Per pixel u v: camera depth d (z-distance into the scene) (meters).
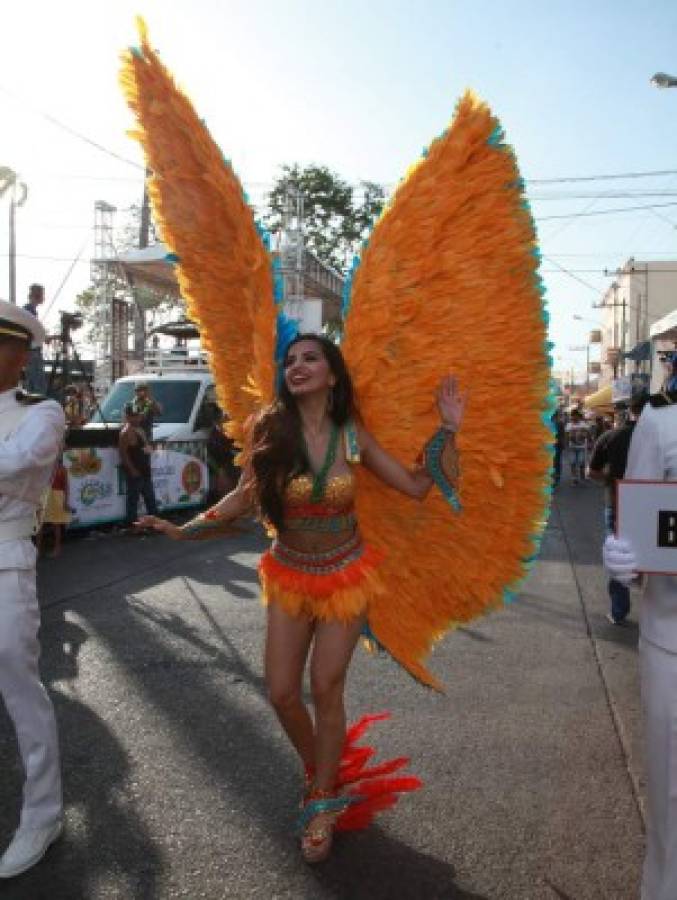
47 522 9.24
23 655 2.97
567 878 2.97
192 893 2.86
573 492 18.50
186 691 4.84
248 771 3.79
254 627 6.32
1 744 4.07
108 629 6.22
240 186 3.14
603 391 30.00
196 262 3.34
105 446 11.00
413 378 3.21
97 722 4.36
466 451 3.21
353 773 3.39
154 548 9.97
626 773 3.80
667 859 2.34
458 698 4.77
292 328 3.31
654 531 2.33
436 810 3.45
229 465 13.36
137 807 3.45
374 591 3.09
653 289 49.03
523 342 3.17
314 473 3.02
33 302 10.69
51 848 3.13
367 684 4.98
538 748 4.07
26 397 3.10
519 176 3.17
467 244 3.15
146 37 3.12
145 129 3.23
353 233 38.16
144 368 16.59
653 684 2.38
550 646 5.89
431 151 3.18
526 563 3.27
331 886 2.91
